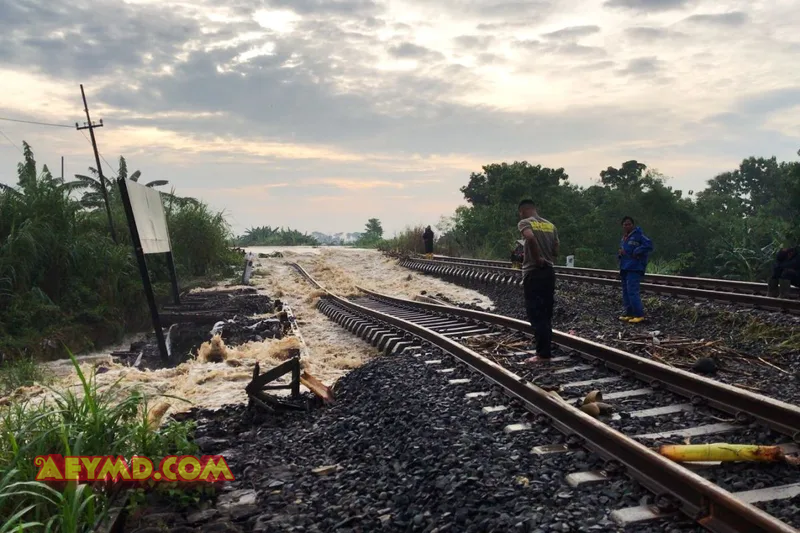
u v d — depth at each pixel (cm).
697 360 725
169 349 1374
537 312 749
